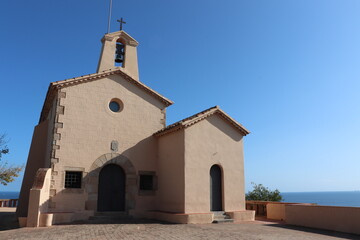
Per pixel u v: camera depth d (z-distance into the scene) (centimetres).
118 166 1647
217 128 1625
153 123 1773
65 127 1524
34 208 1257
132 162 1658
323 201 16900
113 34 1877
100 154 1584
